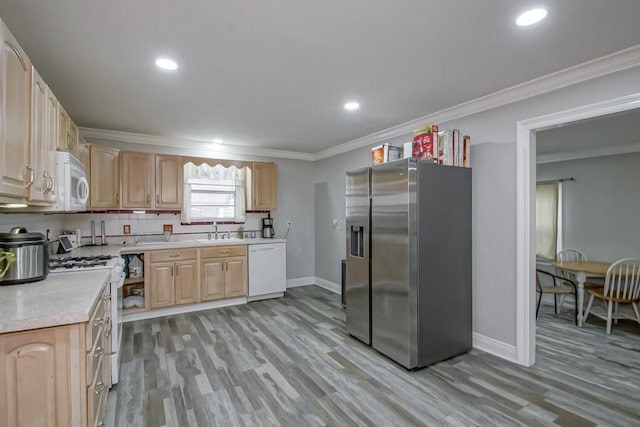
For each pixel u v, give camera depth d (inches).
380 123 144.4
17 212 85.5
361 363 106.5
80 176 93.8
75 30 70.6
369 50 80.0
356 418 77.9
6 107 50.3
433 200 106.2
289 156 213.0
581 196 192.5
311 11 64.1
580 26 69.0
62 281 73.2
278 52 81.0
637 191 171.9
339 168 198.4
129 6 62.2
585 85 89.4
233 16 65.7
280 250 185.9
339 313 159.2
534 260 104.2
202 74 93.7
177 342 122.8
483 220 114.7
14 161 53.6
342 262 174.4
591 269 151.7
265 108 123.8
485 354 112.9
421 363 103.0
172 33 72.2
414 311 101.7
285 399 86.0
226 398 86.3
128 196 153.3
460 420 76.9
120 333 111.3
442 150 110.8
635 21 66.8
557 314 167.3
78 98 112.2
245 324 142.9
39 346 48.8
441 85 102.0
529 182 102.5
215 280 165.8
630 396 87.4
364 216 120.2
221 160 183.5
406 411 80.6
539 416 78.4
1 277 67.9
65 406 50.1
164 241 172.7
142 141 166.2
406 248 101.8
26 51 79.7
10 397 47.6
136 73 92.7
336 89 105.3
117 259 106.0
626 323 152.9
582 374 99.4
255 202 193.9
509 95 105.4
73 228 150.6
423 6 62.4
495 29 70.5
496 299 111.0
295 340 125.3
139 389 90.2
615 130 141.0
